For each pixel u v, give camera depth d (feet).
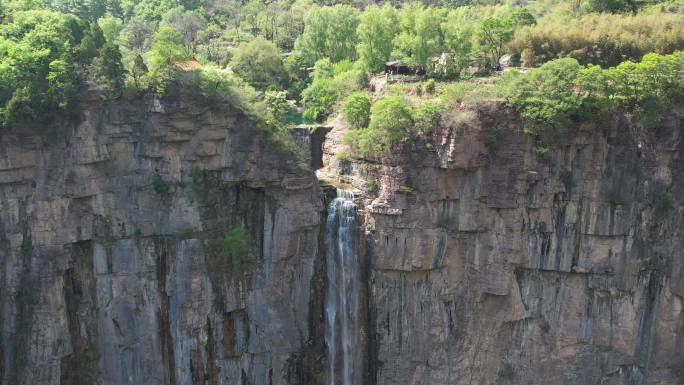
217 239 203.62
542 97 204.44
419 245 208.03
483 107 207.31
